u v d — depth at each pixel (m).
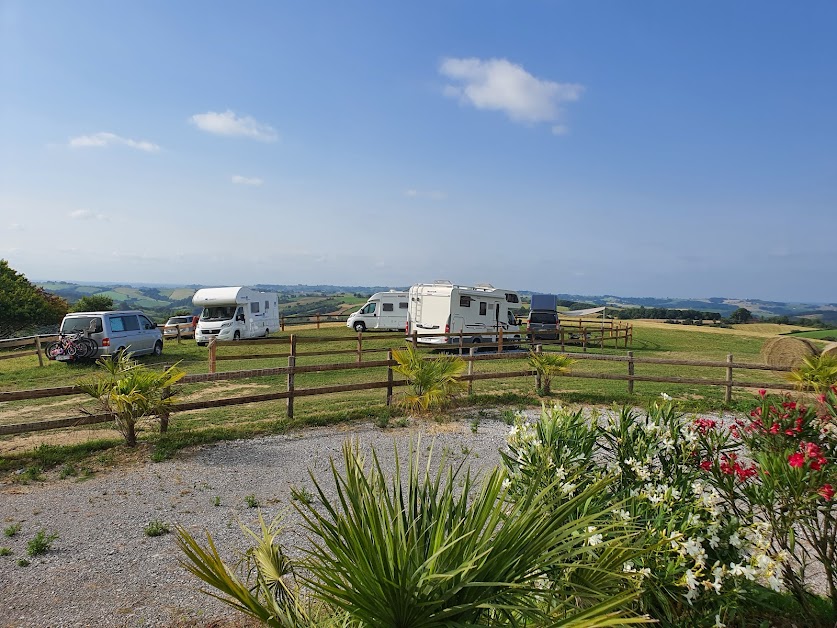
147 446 7.43
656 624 2.66
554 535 2.21
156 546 4.76
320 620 2.56
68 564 4.43
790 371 10.56
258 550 2.89
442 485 5.93
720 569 2.58
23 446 7.48
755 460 3.40
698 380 10.80
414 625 1.98
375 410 9.49
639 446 3.31
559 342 26.58
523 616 2.22
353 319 30.17
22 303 36.97
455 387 10.04
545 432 3.39
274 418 9.25
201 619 3.73
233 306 23.69
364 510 2.19
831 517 3.16
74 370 15.95
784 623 3.28
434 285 22.77
